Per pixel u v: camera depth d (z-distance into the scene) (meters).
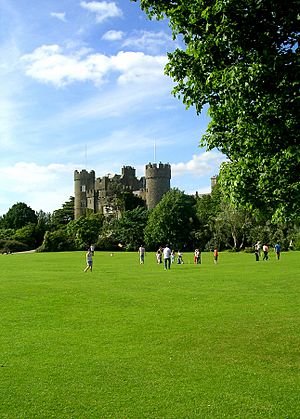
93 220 105.94
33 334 14.34
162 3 11.34
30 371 10.51
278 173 10.85
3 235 123.75
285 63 9.38
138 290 24.56
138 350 12.30
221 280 29.20
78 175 148.88
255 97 9.91
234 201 11.98
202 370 10.52
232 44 9.84
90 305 19.83
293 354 11.80
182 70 11.57
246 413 8.05
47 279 30.97
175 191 97.94
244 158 11.59
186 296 22.12
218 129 12.31
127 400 8.71
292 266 40.16
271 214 12.51
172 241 94.12
